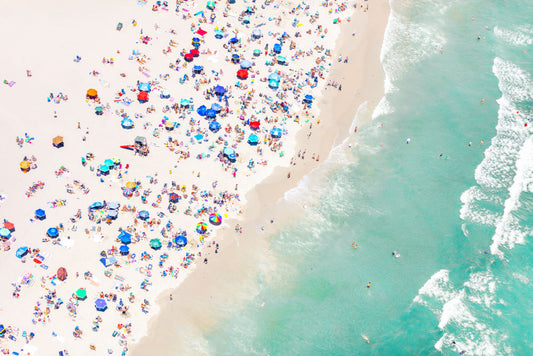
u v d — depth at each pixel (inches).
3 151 2598.4
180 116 2829.7
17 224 2329.0
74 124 2748.5
